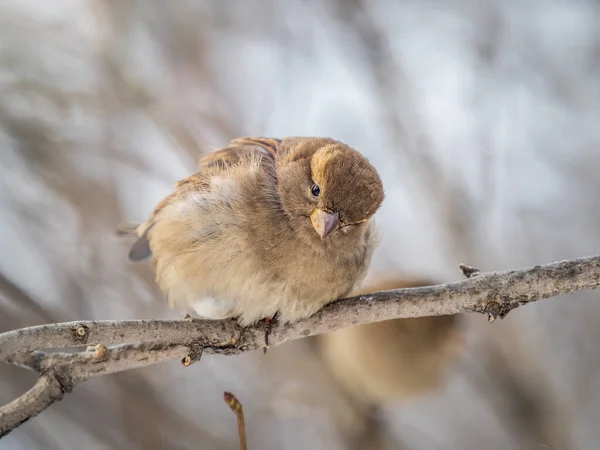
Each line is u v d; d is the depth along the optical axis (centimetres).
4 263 1087
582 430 1195
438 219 1154
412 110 1233
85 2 1227
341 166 776
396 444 1103
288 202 777
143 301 1122
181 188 835
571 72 1389
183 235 783
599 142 1360
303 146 831
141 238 908
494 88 1288
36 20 1180
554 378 1125
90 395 1030
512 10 1373
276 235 768
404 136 1216
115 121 1183
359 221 780
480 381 1116
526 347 1096
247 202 776
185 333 713
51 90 1148
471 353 1120
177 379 1130
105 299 1114
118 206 1148
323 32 1361
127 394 1030
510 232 1280
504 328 1090
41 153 1129
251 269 763
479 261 1131
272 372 1110
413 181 1220
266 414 1129
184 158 1193
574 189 1342
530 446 1074
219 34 1338
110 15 1221
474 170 1221
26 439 1035
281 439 1142
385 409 1096
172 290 811
